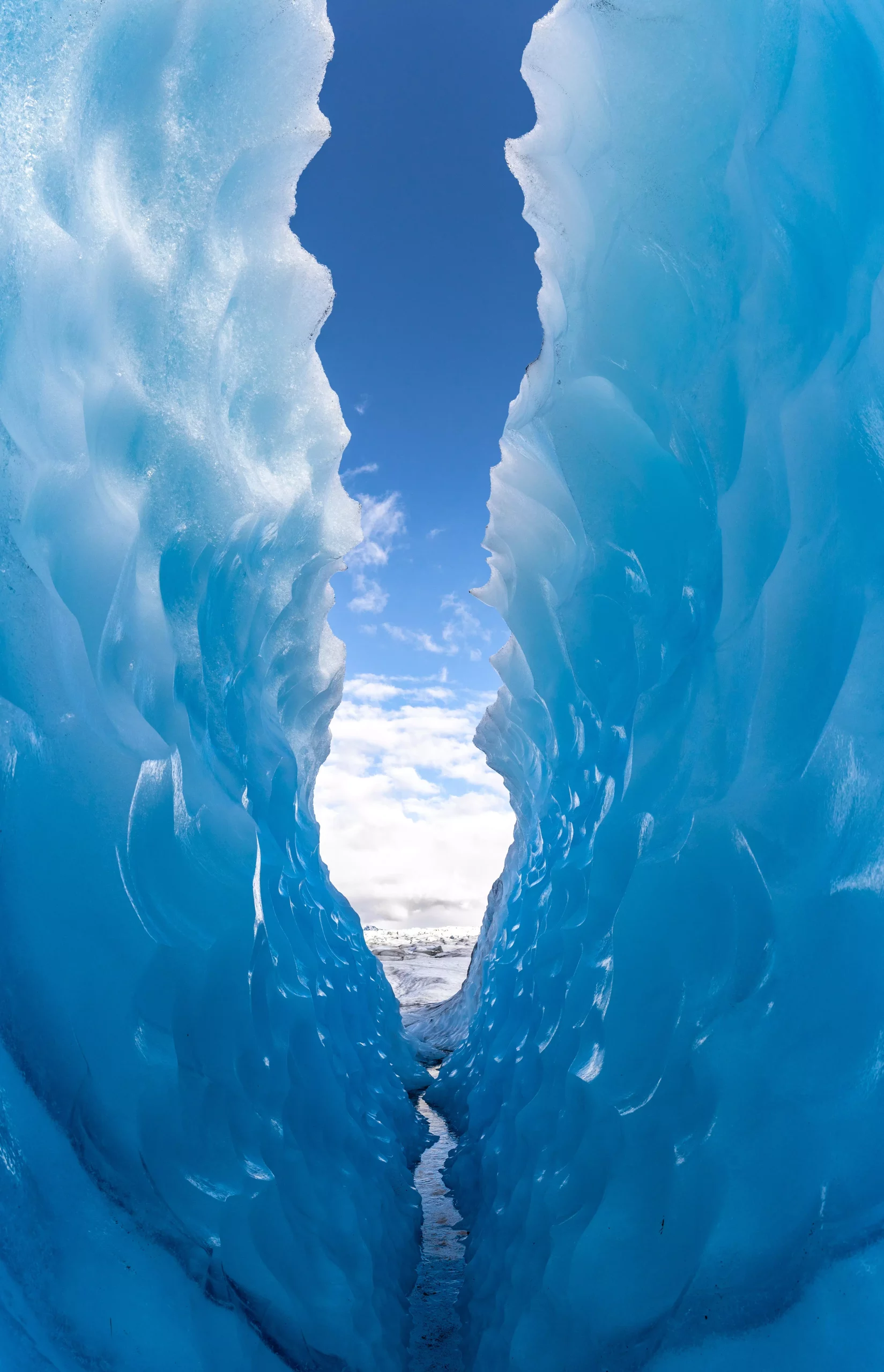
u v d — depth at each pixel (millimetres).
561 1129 2410
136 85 2324
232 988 2322
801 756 2084
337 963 3973
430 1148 4641
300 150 2738
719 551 2162
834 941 2035
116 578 2365
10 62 2172
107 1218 2029
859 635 2096
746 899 2096
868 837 2059
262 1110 2307
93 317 2299
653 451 2465
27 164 2193
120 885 2207
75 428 2324
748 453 2189
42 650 2254
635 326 2420
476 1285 2842
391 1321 2604
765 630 2189
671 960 2164
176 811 2330
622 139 2395
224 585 2682
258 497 2887
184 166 2426
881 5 2131
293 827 3369
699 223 2264
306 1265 2270
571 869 3037
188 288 2471
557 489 3330
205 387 2553
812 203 2111
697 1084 2055
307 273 2953
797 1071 2004
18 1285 1987
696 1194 2008
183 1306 2018
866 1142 1965
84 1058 2094
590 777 3068
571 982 2584
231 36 2492
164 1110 2119
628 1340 2025
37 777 2205
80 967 2135
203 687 2475
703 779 2162
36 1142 2037
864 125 2070
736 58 2213
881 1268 1905
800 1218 1949
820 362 2092
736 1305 1950
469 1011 6664
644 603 2492
